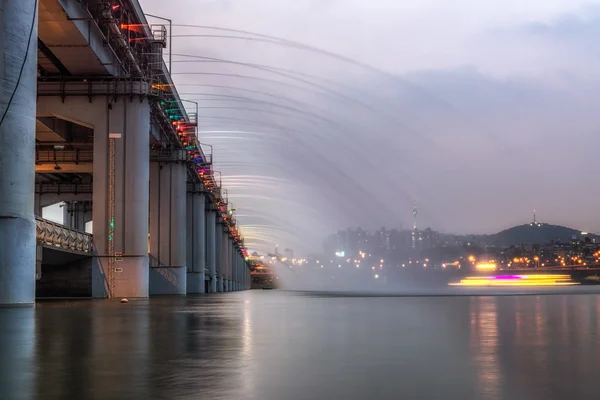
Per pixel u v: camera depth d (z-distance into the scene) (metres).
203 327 17.56
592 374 8.86
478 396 7.31
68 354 11.06
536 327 17.03
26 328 17.08
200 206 103.44
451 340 13.53
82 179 91.81
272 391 7.63
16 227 32.00
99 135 55.66
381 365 9.80
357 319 21.14
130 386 7.93
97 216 55.47
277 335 14.90
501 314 23.62
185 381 8.30
